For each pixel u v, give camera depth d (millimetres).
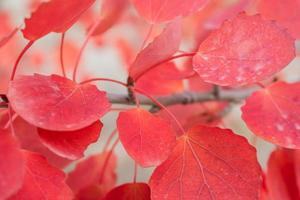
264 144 1237
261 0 612
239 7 652
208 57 538
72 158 496
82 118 498
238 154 522
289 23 606
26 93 504
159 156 509
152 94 649
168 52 553
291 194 575
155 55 548
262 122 536
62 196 501
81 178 624
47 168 504
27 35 521
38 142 564
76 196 598
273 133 529
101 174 605
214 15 661
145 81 638
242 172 520
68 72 828
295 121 537
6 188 465
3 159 471
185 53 573
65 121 495
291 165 579
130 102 575
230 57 534
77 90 517
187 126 687
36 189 499
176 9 554
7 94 502
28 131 561
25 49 532
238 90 717
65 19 518
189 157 525
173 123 598
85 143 502
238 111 1078
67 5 508
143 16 562
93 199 596
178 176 520
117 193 541
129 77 559
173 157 524
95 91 518
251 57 532
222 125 705
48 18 513
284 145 523
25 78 515
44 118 493
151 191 515
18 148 474
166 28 542
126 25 791
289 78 783
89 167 629
